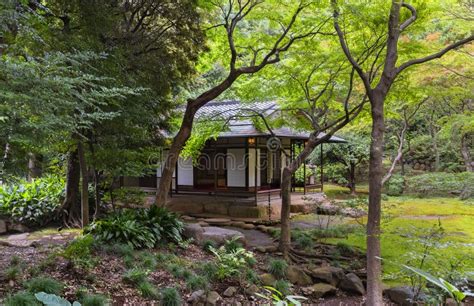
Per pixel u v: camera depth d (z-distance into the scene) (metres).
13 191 9.51
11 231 9.05
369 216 5.00
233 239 7.25
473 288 4.82
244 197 11.61
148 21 8.78
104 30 6.81
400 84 7.17
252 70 7.23
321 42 7.61
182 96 11.47
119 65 6.70
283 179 7.30
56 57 3.98
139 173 8.84
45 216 9.48
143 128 7.82
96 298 4.36
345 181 16.59
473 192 11.22
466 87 8.02
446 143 15.92
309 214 11.30
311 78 7.68
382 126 5.09
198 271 6.00
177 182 12.85
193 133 8.59
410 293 5.25
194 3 7.84
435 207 12.38
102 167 7.76
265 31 7.96
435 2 5.84
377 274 4.86
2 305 3.75
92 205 9.69
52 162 10.11
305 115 8.23
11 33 4.73
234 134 10.48
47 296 1.73
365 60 6.73
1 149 4.08
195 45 8.77
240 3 7.22
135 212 7.43
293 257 7.07
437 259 4.91
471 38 5.36
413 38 6.92
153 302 4.91
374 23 6.02
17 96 3.29
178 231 7.32
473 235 8.14
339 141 13.74
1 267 4.96
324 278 6.28
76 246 5.46
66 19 6.68
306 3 6.41
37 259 5.46
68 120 4.00
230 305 5.30
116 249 6.00
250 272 6.11
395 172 17.22
